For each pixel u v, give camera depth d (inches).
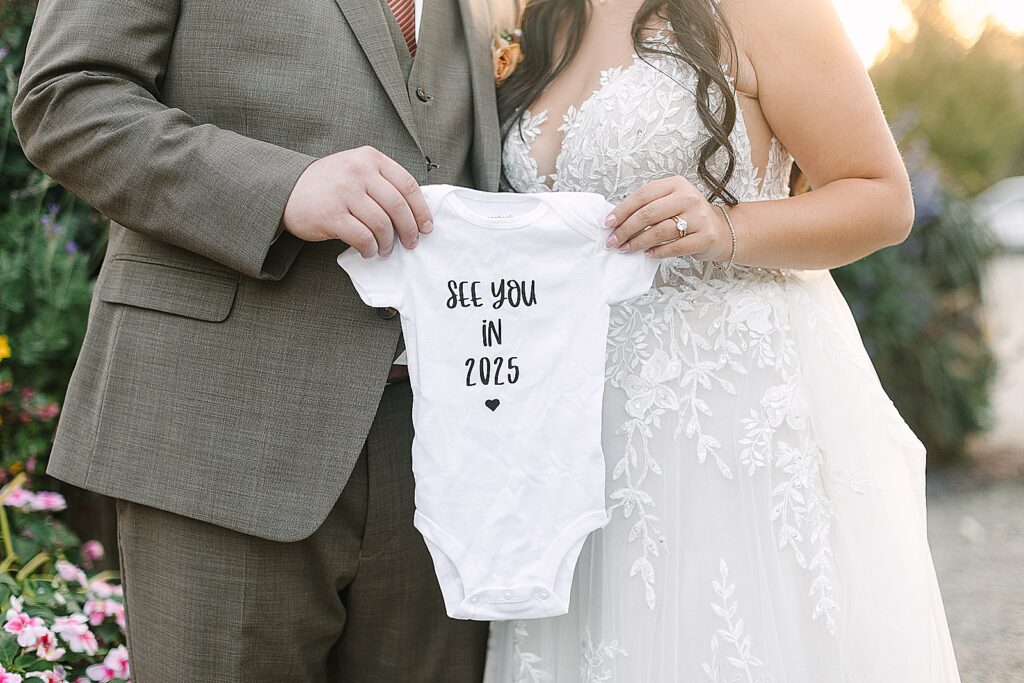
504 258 58.9
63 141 53.1
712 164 63.6
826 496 64.8
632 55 65.4
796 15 62.4
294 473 56.6
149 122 52.8
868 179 63.1
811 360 66.9
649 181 63.7
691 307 63.9
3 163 108.5
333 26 57.5
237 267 53.2
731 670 59.8
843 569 63.4
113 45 53.8
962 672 115.4
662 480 62.3
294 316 57.4
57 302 102.6
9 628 73.1
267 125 56.4
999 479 192.1
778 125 64.8
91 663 79.7
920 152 205.2
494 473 58.4
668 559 61.4
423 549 64.4
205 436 56.4
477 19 67.2
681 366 63.2
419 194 54.7
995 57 373.7
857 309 186.4
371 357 58.2
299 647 60.9
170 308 56.9
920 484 67.1
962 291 195.5
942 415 194.7
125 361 57.6
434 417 57.6
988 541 159.8
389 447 62.4
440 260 57.9
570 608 65.7
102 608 82.7
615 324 64.7
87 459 57.6
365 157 53.0
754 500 62.2
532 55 69.7
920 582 63.9
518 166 68.0
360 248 53.1
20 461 101.6
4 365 102.9
